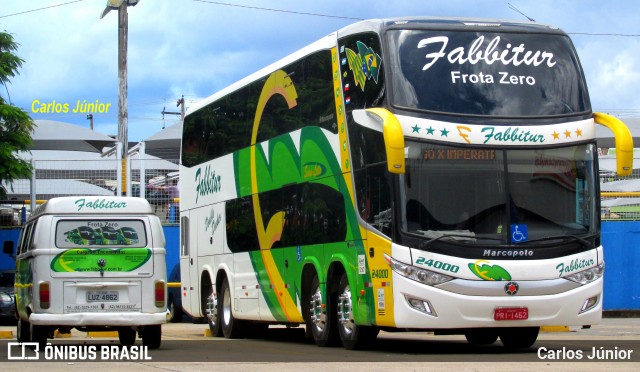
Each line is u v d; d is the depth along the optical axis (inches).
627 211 1197.7
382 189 584.7
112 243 663.1
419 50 593.9
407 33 597.3
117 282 659.4
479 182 581.9
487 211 580.1
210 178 895.1
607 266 1192.2
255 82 798.5
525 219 583.5
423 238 570.9
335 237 648.4
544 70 607.5
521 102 597.3
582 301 588.4
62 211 661.9
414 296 568.1
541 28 620.7
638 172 1197.1
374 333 642.8
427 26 602.2
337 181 645.3
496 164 585.3
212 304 889.5
